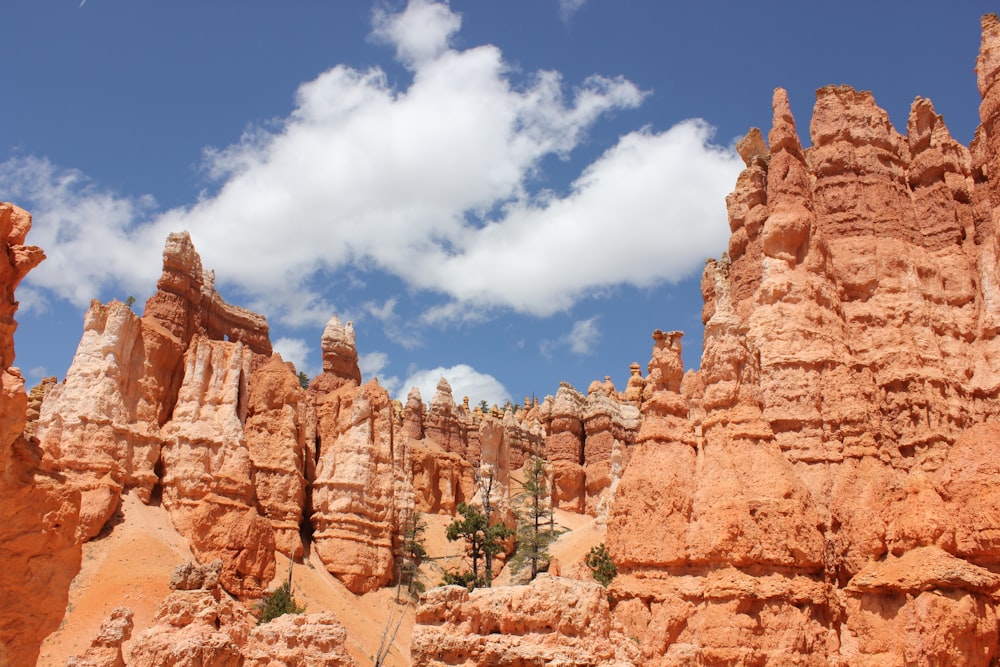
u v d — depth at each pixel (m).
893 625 34.66
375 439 85.31
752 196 59.44
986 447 38.28
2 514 18.89
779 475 37.69
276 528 75.50
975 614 33.34
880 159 54.97
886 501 37.81
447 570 84.62
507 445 102.69
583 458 107.38
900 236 52.22
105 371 71.12
